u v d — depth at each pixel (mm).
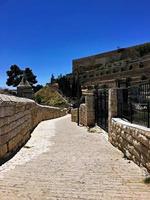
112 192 6230
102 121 18312
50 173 7910
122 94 13008
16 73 75438
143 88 9477
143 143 7918
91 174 7781
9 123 10594
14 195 6043
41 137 16516
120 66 57500
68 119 36031
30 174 7793
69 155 10672
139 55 70625
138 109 10055
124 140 10414
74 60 90312
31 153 11180
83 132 18797
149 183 6859
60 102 63750
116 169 8312
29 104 17391
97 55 83938
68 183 6934
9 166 8766
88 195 6055
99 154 10773
